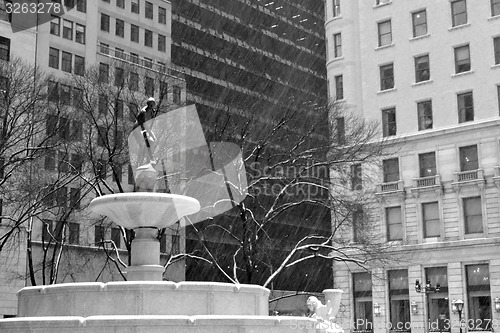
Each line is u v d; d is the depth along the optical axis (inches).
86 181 1242.6
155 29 2775.6
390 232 2175.2
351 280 2223.2
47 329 547.2
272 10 3479.3
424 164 2162.9
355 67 2338.8
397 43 2277.3
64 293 621.0
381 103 2268.7
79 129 1342.3
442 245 2065.7
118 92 1266.0
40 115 1244.5
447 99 2155.5
